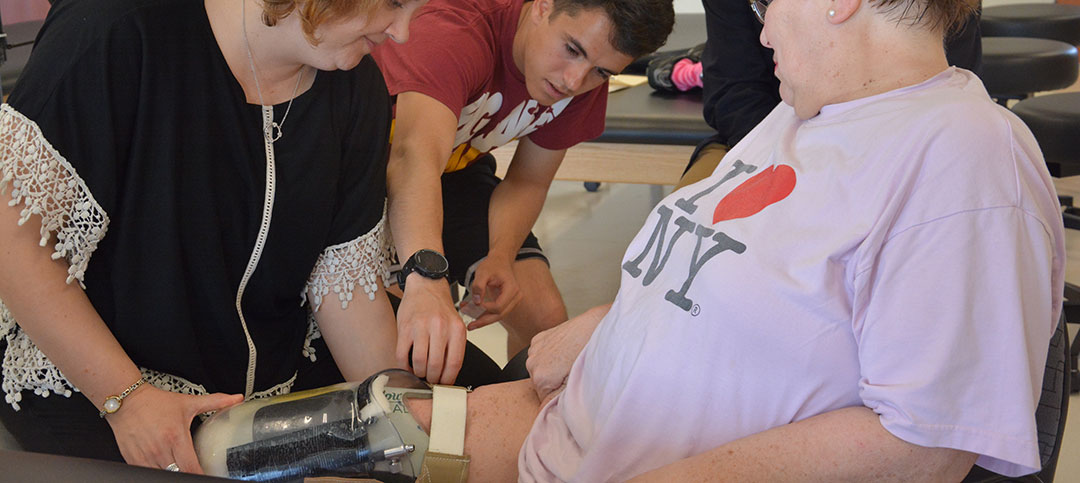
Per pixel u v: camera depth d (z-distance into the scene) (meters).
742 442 1.00
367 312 1.52
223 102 1.28
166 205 1.27
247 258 1.38
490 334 2.85
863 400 0.99
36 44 1.24
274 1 1.17
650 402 1.11
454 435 1.25
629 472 1.13
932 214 0.95
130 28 1.20
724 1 2.12
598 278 3.22
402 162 1.58
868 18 1.05
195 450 1.23
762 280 1.03
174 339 1.34
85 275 1.30
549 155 2.02
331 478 1.07
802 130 1.12
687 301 1.09
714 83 2.22
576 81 1.69
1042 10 4.17
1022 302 0.93
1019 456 0.92
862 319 0.99
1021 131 0.98
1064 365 1.13
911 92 1.04
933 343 0.94
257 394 1.49
